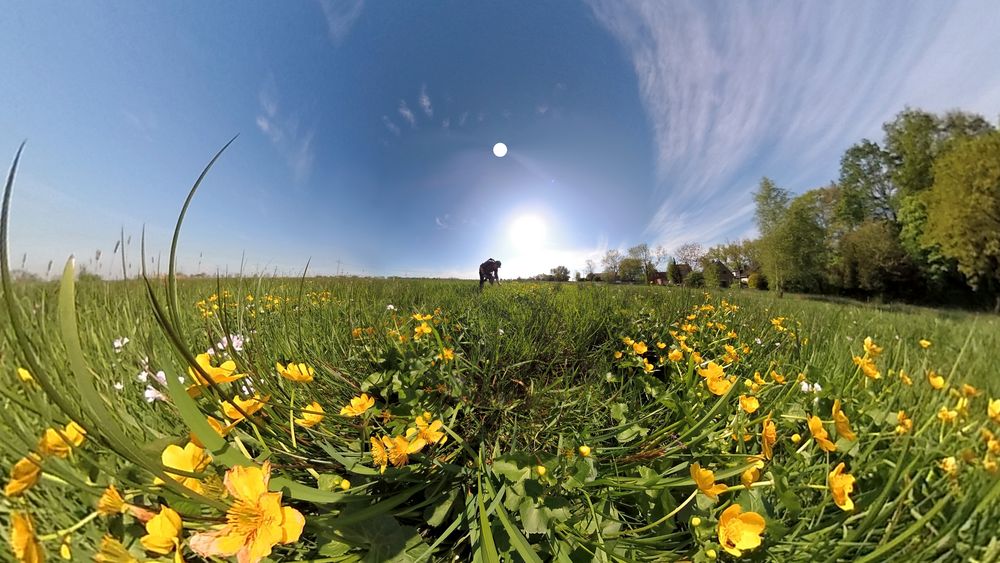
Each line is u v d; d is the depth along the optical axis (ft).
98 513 0.69
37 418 0.91
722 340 2.78
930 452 1.04
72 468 0.75
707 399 1.66
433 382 1.82
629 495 1.21
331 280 3.74
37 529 0.72
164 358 0.70
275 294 2.78
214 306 1.82
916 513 0.92
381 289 4.33
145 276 0.62
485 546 0.85
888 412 1.36
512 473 1.14
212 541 0.65
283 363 1.63
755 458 1.07
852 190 30.27
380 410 1.62
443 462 1.28
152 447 0.79
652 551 0.99
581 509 1.13
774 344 2.63
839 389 1.55
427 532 1.13
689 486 1.16
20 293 1.06
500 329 2.48
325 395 1.64
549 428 1.61
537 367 2.23
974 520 0.84
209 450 0.71
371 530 0.94
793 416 1.36
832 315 3.72
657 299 4.57
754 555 0.89
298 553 0.91
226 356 1.33
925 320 3.72
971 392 1.27
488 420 1.73
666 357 2.30
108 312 1.59
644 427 1.65
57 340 1.12
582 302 4.03
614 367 2.35
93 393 0.55
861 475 1.12
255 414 1.20
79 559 0.65
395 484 1.17
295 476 1.14
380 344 2.12
